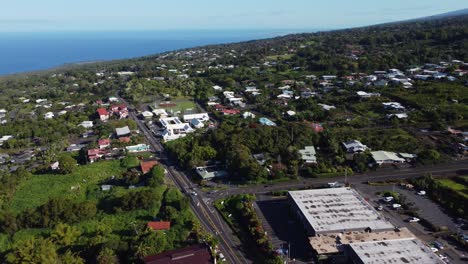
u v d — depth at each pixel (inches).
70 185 5728.3
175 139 7731.3
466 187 5014.8
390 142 6540.4
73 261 3607.3
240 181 5634.8
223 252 3900.1
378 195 4997.5
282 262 3533.5
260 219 4507.9
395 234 3932.1
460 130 7170.3
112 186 5556.1
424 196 4931.1
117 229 4384.8
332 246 3742.6
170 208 4581.7
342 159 5954.7
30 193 5511.8
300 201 4566.9
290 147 6235.2
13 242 4276.6
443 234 4067.4
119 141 7559.1
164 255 3661.4
